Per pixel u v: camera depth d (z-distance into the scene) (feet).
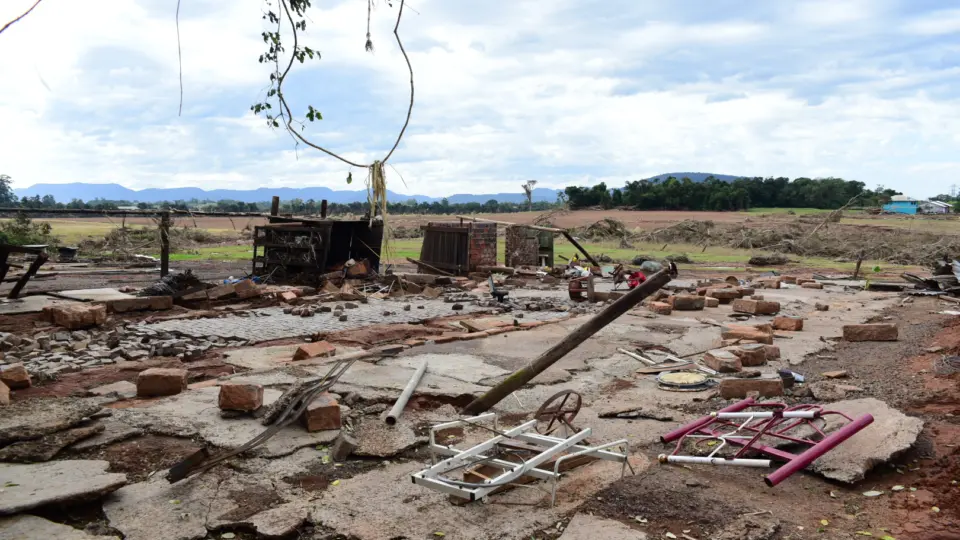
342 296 57.82
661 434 23.36
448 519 16.47
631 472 19.49
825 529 16.17
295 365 31.55
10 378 26.61
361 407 25.46
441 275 80.53
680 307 55.57
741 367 32.78
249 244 154.61
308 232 67.00
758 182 317.42
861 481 19.16
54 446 19.38
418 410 25.62
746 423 21.15
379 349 36.14
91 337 39.01
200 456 18.21
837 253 146.72
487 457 18.80
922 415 25.02
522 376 23.57
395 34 18.39
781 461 20.36
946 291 69.72
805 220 184.75
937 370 31.73
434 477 17.07
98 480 17.20
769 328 41.68
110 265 95.91
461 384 28.68
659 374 32.17
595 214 262.26
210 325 43.98
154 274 83.35
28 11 11.69
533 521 16.47
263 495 17.57
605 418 25.34
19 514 15.56
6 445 19.38
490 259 85.81
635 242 172.96
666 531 16.02
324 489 18.17
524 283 75.97
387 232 20.62
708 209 292.40
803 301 63.00
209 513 16.39
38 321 42.68
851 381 30.66
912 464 20.29
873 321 50.83
